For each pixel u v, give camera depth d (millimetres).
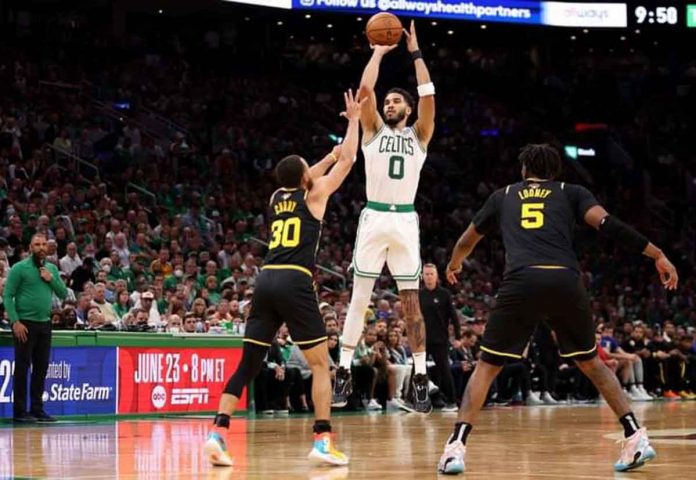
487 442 10148
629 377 23859
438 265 28453
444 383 18672
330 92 35062
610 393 7473
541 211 7480
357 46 36250
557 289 7234
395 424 13664
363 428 12688
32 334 13898
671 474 7141
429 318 18578
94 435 11359
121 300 17766
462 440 7246
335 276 23953
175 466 7797
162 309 18953
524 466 7734
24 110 25984
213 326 17547
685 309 30812
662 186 37250
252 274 21812
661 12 29891
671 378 25219
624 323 27250
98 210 22000
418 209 31656
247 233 25500
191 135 29062
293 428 12602
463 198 32938
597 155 37438
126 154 25891
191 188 25688
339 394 10414
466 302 25531
